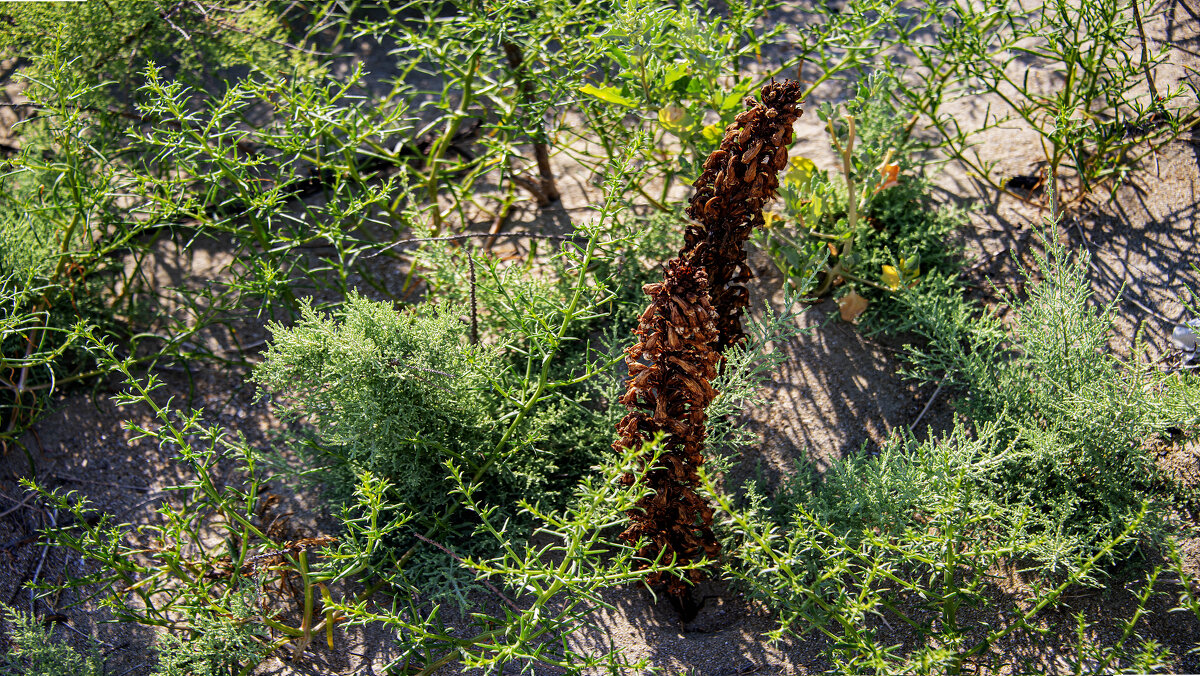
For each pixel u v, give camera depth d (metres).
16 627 2.63
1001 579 2.40
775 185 2.32
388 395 2.40
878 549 2.28
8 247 2.97
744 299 2.52
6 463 3.03
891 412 2.89
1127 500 2.37
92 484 2.98
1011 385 2.65
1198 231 3.06
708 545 2.35
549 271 3.36
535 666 2.43
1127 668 2.15
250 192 3.05
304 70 3.25
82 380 3.25
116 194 3.16
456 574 2.55
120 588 2.70
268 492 2.91
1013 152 3.50
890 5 3.20
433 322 2.55
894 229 3.17
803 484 2.56
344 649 2.51
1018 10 3.83
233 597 2.38
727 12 4.07
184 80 3.33
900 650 2.34
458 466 2.62
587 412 2.73
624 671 2.37
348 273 3.16
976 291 3.13
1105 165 3.29
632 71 2.95
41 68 3.12
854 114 3.20
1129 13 3.53
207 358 3.27
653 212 3.53
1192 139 3.25
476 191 3.81
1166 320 2.88
